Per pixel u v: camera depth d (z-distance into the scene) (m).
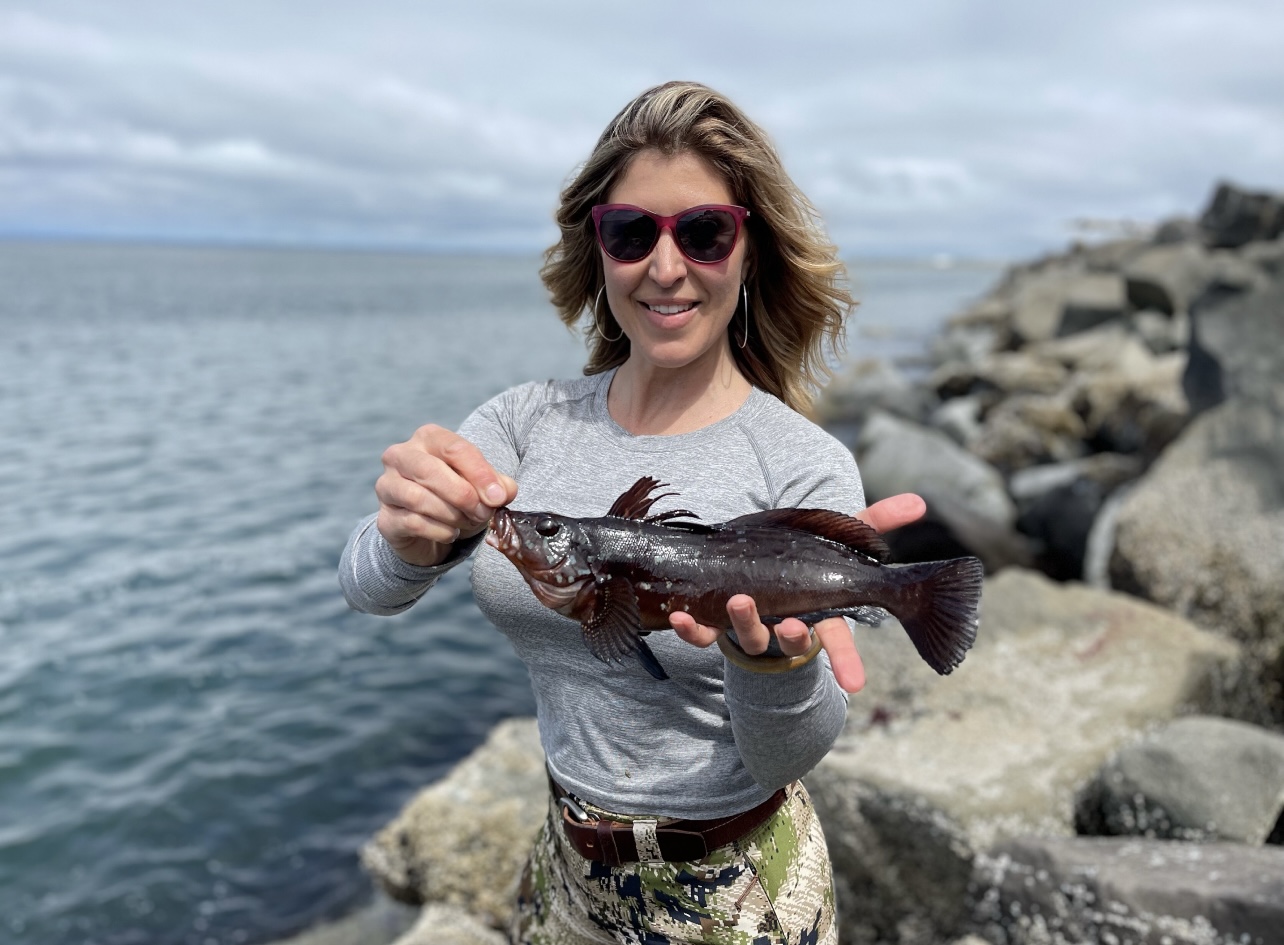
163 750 3.04
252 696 3.38
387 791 2.85
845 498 0.85
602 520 0.79
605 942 0.92
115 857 2.56
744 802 0.86
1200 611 2.97
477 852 2.14
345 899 2.37
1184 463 3.36
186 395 9.98
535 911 0.99
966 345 13.23
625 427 0.95
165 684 3.46
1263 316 4.56
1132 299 9.80
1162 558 3.11
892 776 1.84
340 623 4.03
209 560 4.77
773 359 1.02
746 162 0.87
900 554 4.10
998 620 2.39
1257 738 1.78
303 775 2.92
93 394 9.88
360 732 3.15
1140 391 6.07
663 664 0.84
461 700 3.38
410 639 3.89
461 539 0.83
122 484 6.23
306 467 6.82
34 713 3.24
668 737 0.86
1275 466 3.20
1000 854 1.66
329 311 24.44
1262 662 2.77
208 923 2.33
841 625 0.72
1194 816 1.70
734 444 0.90
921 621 0.73
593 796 0.89
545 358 14.70
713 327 0.88
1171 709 2.08
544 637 0.89
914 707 2.11
